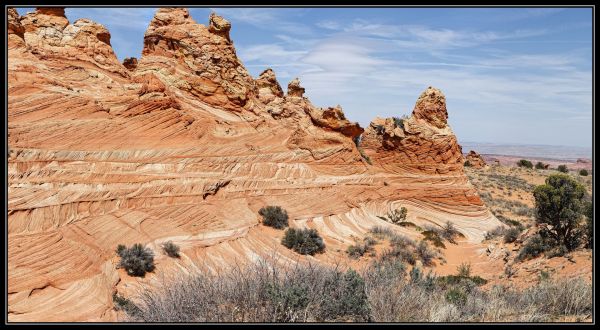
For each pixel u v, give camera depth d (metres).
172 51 36.84
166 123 28.38
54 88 24.02
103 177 21.45
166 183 24.22
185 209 23.39
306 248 24.38
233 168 30.56
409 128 46.34
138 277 16.22
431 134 46.12
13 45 23.86
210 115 34.59
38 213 16.73
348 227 32.47
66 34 32.38
